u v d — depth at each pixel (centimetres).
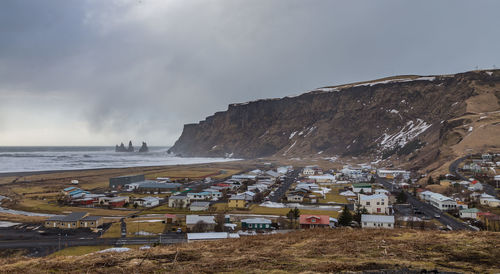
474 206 8331
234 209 9019
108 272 1952
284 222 6981
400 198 9600
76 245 5497
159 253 2395
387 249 2356
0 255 5053
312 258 2202
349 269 1911
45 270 2038
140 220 7500
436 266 1942
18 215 8100
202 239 5022
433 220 7244
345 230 3350
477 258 2083
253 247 2614
